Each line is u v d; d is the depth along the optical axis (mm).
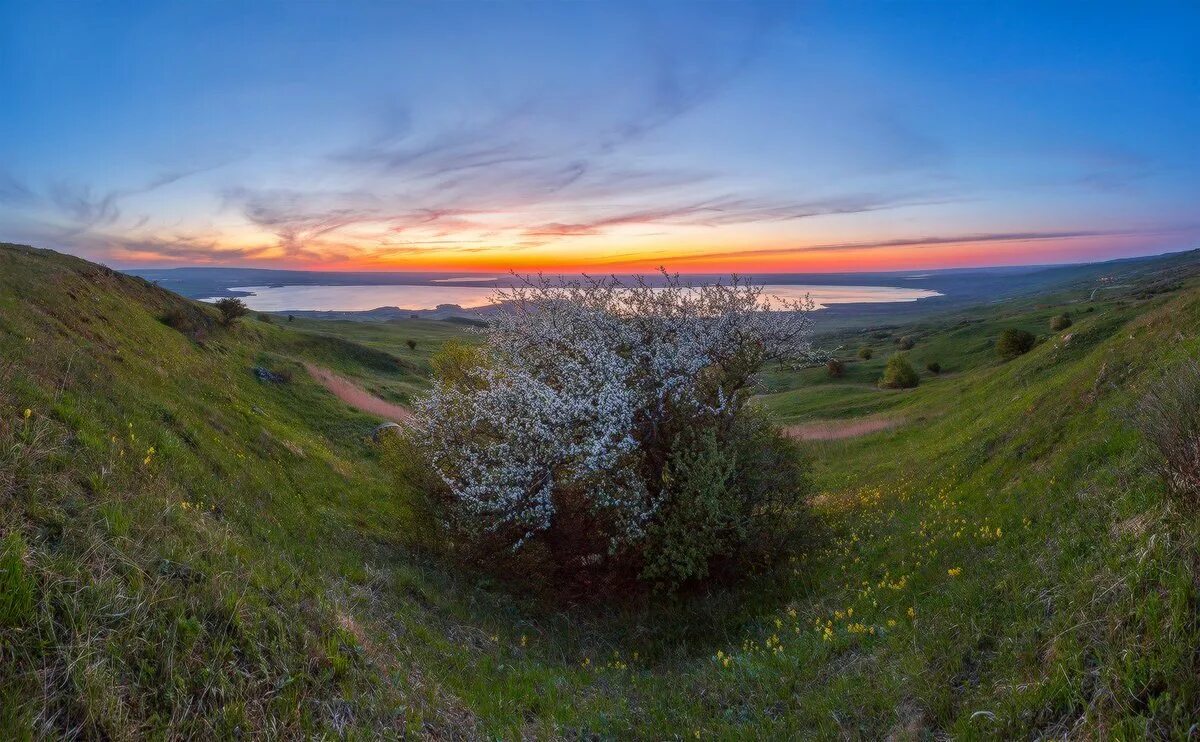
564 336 13242
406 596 8883
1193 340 11609
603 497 10883
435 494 12172
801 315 13250
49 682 3975
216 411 15984
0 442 5656
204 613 5156
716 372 13531
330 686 5387
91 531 5262
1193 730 3600
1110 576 5195
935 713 5152
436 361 17484
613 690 7695
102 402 8953
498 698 6691
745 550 11070
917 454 21891
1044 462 11180
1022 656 5188
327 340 51375
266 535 8336
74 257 29484
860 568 9812
